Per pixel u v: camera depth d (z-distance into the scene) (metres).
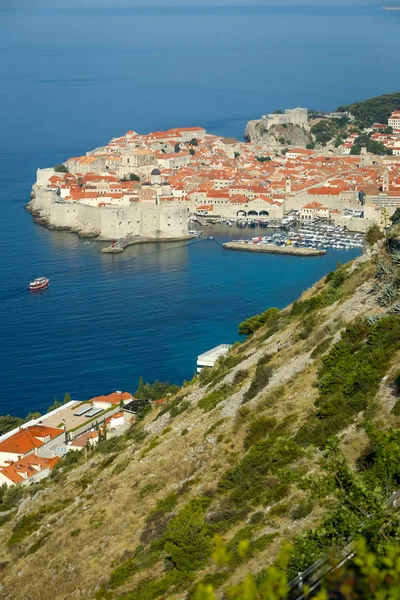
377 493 42.69
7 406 181.38
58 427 141.75
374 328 83.31
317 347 90.62
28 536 92.62
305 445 71.69
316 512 60.72
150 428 106.81
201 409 100.19
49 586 76.81
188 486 80.25
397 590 29.48
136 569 71.44
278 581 29.80
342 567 38.06
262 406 85.50
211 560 65.12
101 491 91.81
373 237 127.25
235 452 81.31
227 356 120.50
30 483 121.56
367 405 70.81
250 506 68.25
